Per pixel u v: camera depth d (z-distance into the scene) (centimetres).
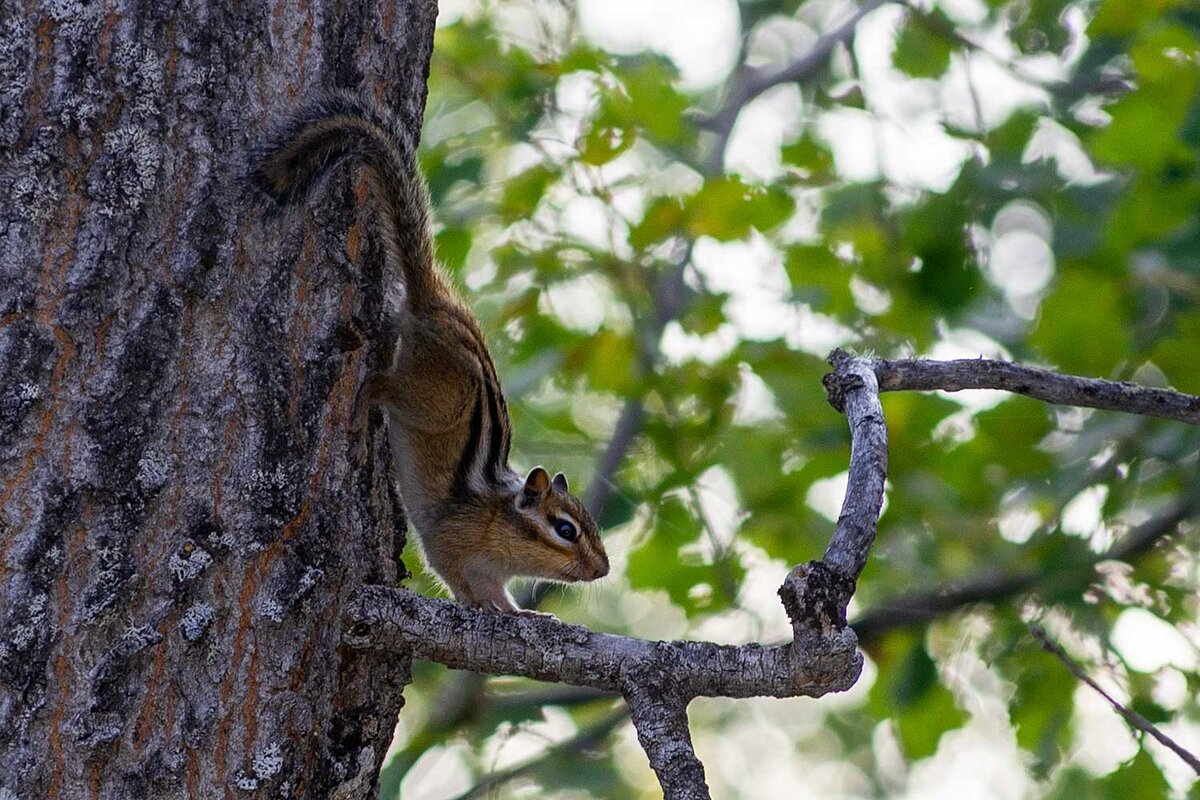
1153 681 1255
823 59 1773
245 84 648
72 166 604
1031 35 1616
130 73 614
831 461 1440
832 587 645
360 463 707
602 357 1374
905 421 1415
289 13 667
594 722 1692
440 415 1022
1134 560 1348
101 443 604
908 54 1588
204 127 633
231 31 643
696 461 1467
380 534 726
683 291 1517
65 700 598
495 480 1091
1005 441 1410
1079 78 1554
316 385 671
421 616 690
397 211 794
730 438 1460
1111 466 1359
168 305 621
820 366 1449
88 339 605
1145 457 1364
